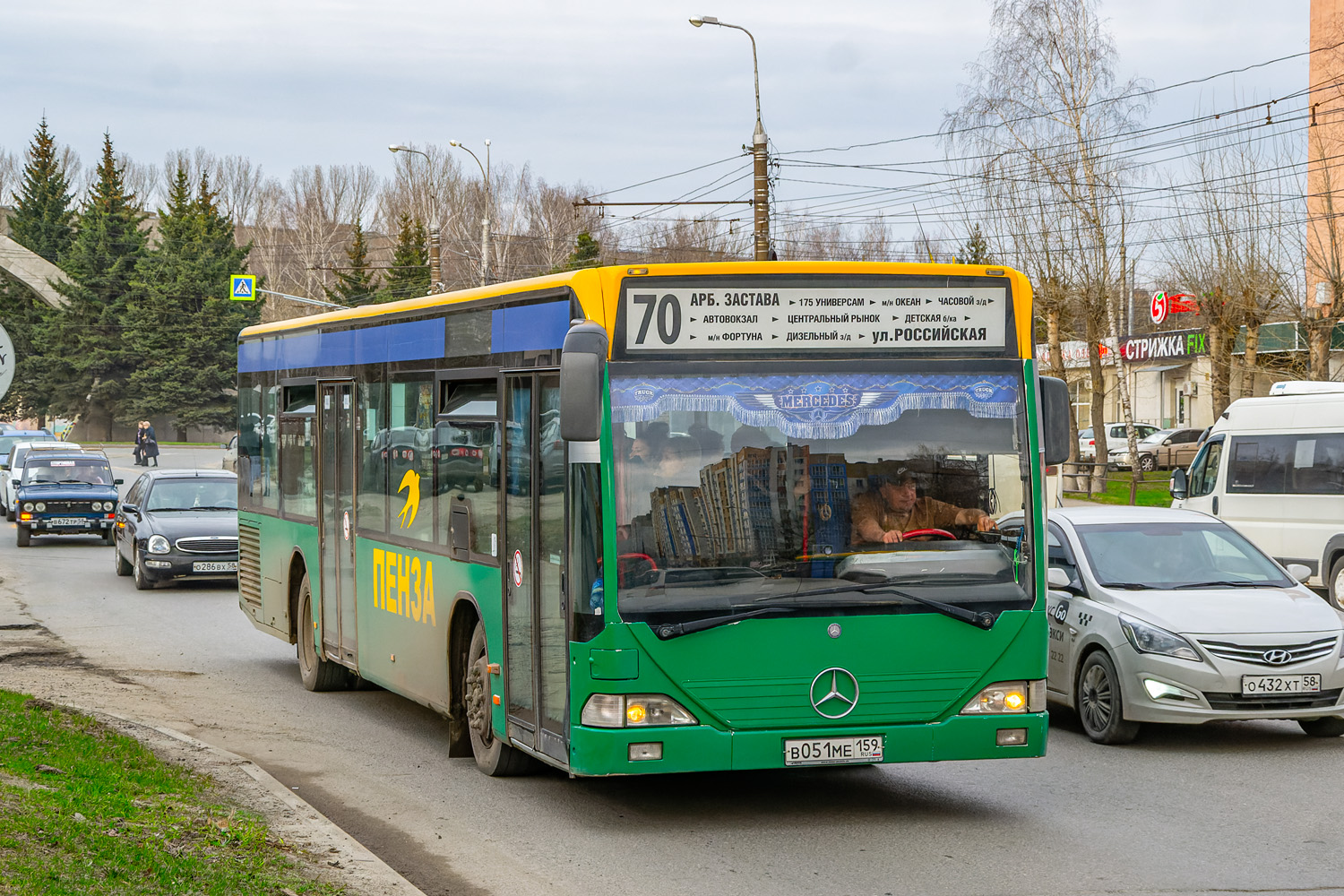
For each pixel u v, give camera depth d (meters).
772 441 7.61
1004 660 7.74
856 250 68.25
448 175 103.69
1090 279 42.66
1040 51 42.47
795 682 7.49
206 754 9.42
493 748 9.15
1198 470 22.22
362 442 11.40
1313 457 20.06
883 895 6.60
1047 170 42.50
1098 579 11.12
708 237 60.12
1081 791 8.92
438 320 9.83
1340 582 19.42
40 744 9.09
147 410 85.00
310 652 12.93
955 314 7.88
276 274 113.56
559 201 95.69
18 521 30.66
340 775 9.38
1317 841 7.61
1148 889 6.68
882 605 7.60
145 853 6.41
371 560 11.18
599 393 7.20
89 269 86.88
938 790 8.95
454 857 7.33
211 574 21.81
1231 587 11.09
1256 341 39.22
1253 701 10.12
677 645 7.39
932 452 7.77
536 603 8.13
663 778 9.32
